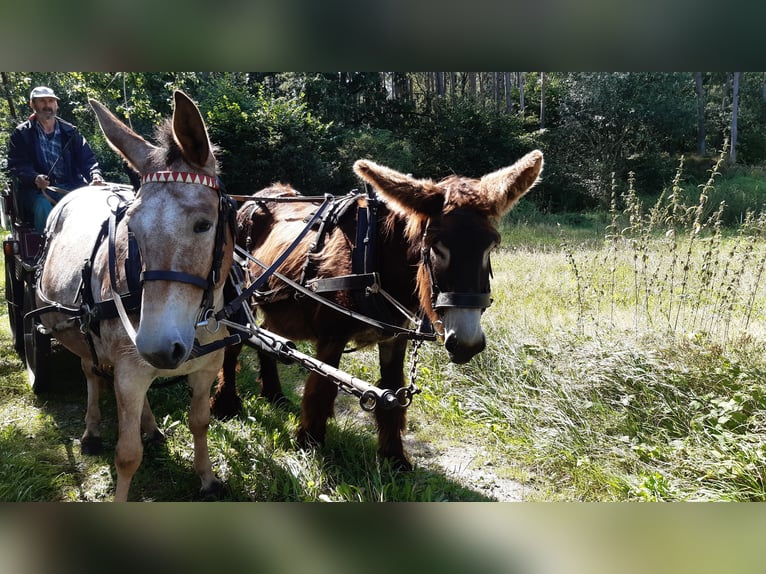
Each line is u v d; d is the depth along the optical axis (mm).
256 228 4773
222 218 2594
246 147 18344
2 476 3596
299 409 5016
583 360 4723
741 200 18406
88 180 5066
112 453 4043
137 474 3781
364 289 3475
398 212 3414
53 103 4930
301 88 24781
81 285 3201
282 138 18547
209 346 2801
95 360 3256
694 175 25031
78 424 4465
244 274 3918
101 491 3596
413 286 3521
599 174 23734
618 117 25641
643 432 4051
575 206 24484
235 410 4727
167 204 2350
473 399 4926
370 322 3402
